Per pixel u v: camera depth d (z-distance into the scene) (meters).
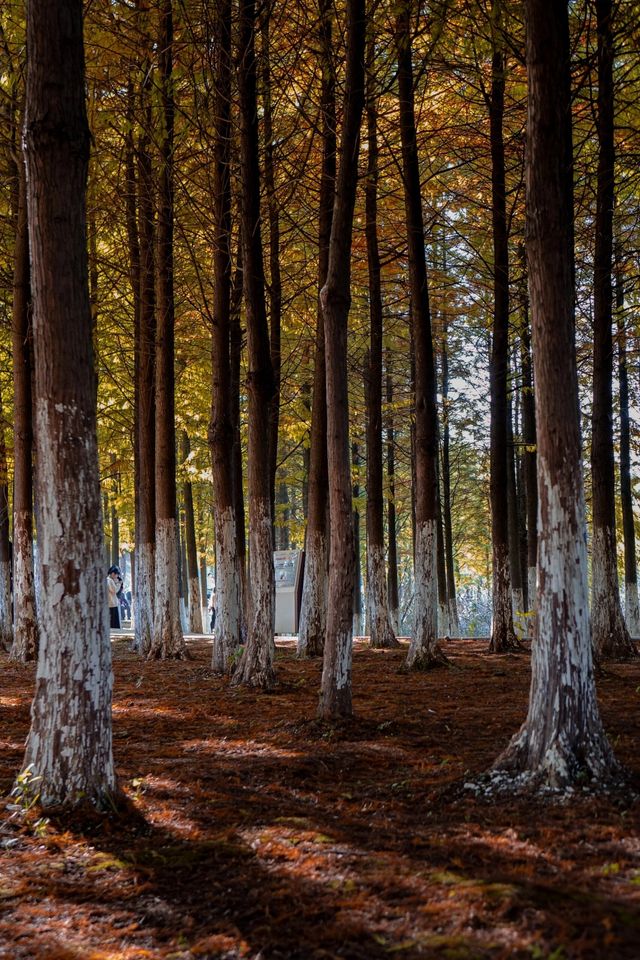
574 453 5.98
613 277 16.12
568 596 5.86
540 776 5.66
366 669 14.25
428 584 13.84
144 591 18.41
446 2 7.91
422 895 3.98
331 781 6.45
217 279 13.34
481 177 18.02
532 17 6.18
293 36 10.93
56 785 5.51
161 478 15.79
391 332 24.39
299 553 26.27
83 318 5.77
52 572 5.62
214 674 13.22
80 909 4.10
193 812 5.61
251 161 11.06
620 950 3.29
